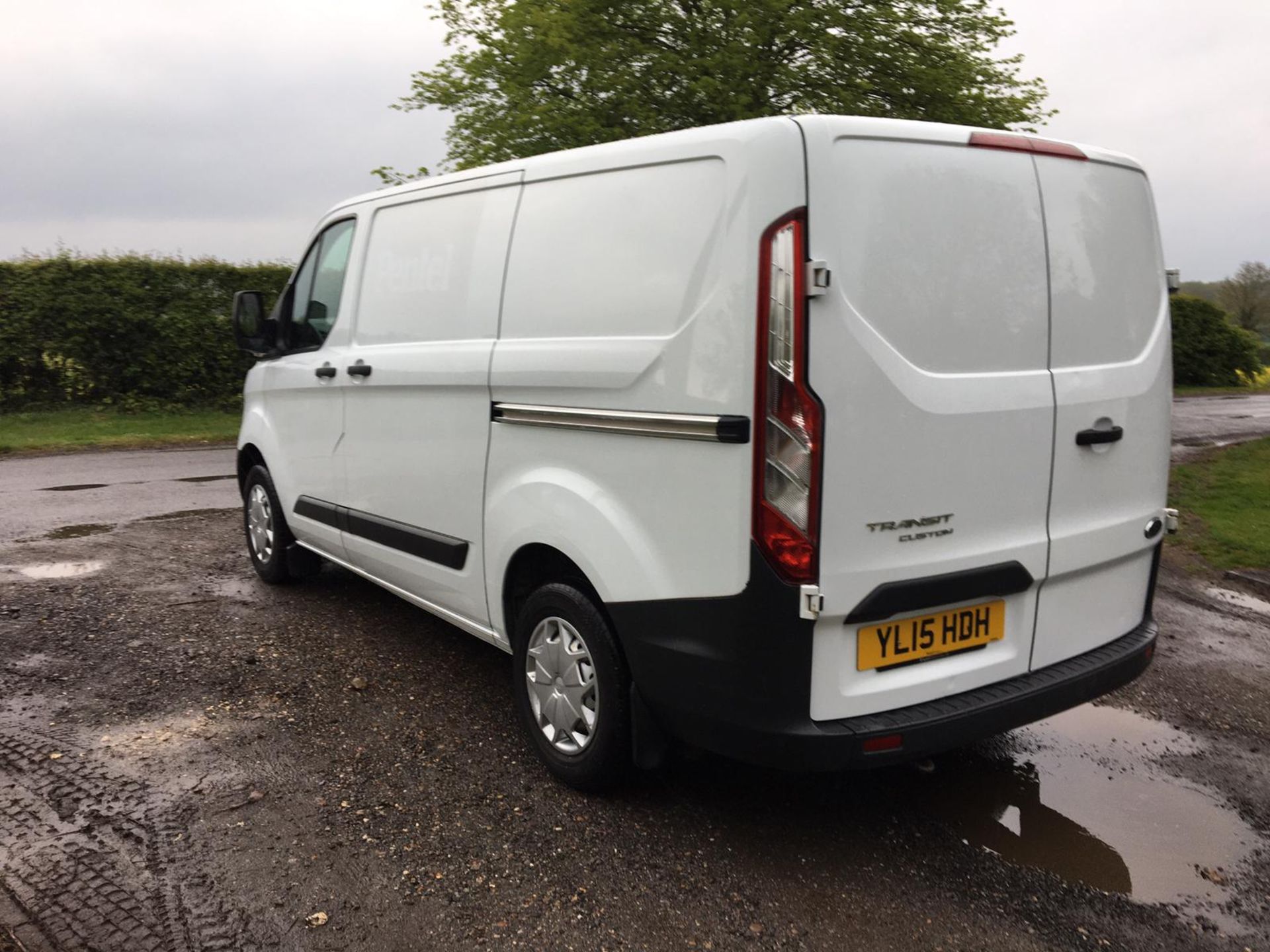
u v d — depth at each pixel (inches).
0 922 98.9
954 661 112.7
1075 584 123.7
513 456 134.1
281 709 155.0
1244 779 136.9
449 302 149.4
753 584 101.0
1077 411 118.1
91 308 576.4
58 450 483.8
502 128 534.0
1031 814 126.1
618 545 115.4
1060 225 117.0
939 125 106.8
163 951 94.7
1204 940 100.3
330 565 246.2
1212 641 196.2
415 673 171.2
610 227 119.0
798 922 102.2
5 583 227.1
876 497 101.3
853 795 130.6
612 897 105.8
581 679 127.8
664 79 533.0
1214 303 1021.8
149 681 166.2
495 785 131.3
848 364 98.1
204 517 310.5
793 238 96.3
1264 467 395.2
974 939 99.7
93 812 121.8
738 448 100.7
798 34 516.1
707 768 137.4
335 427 183.3
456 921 101.0
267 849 113.9
